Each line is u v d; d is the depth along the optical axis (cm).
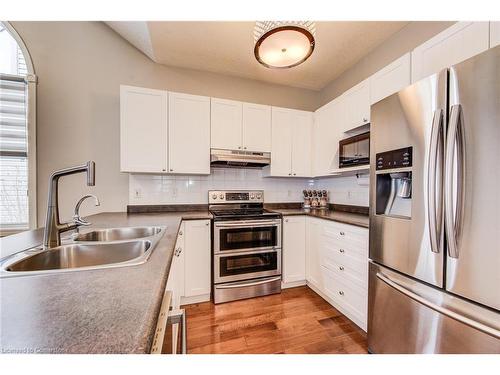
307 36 146
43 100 226
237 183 293
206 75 280
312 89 328
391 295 137
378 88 188
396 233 133
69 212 235
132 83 253
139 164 225
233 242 228
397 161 132
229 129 256
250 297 232
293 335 172
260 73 286
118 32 246
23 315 49
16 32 217
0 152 214
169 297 106
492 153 90
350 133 232
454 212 100
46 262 101
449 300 105
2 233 217
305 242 257
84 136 238
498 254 88
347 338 169
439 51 143
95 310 51
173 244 111
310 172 292
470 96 96
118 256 116
